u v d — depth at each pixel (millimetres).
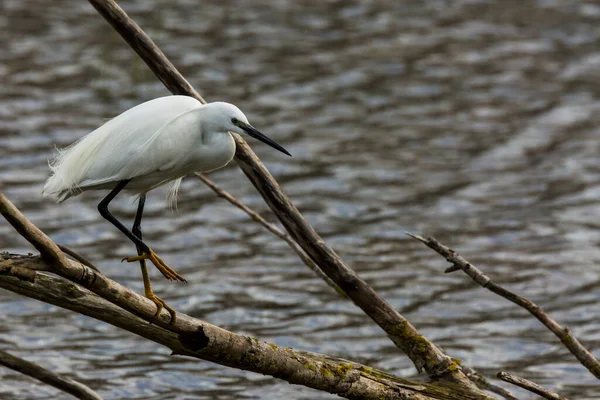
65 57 21359
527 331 12219
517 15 25859
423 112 19938
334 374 7922
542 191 16594
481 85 21391
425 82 21391
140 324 7402
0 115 18234
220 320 12242
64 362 11195
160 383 10898
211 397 10664
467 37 24141
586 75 22156
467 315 12625
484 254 14312
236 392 10812
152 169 7555
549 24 25266
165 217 15250
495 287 8672
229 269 13695
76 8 24438
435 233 15016
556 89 21344
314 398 10727
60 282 7082
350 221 15391
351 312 12688
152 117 7496
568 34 24625
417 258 14203
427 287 13336
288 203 8969
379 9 25781
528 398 10664
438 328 12258
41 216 14836
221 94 19859
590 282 13461
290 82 20859
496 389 9016
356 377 8000
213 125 7570
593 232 15016
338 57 22453
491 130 19203
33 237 6418
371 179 16906
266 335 11945
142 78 20562
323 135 18594
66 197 7703
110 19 9164
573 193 16484
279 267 13867
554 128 19359
